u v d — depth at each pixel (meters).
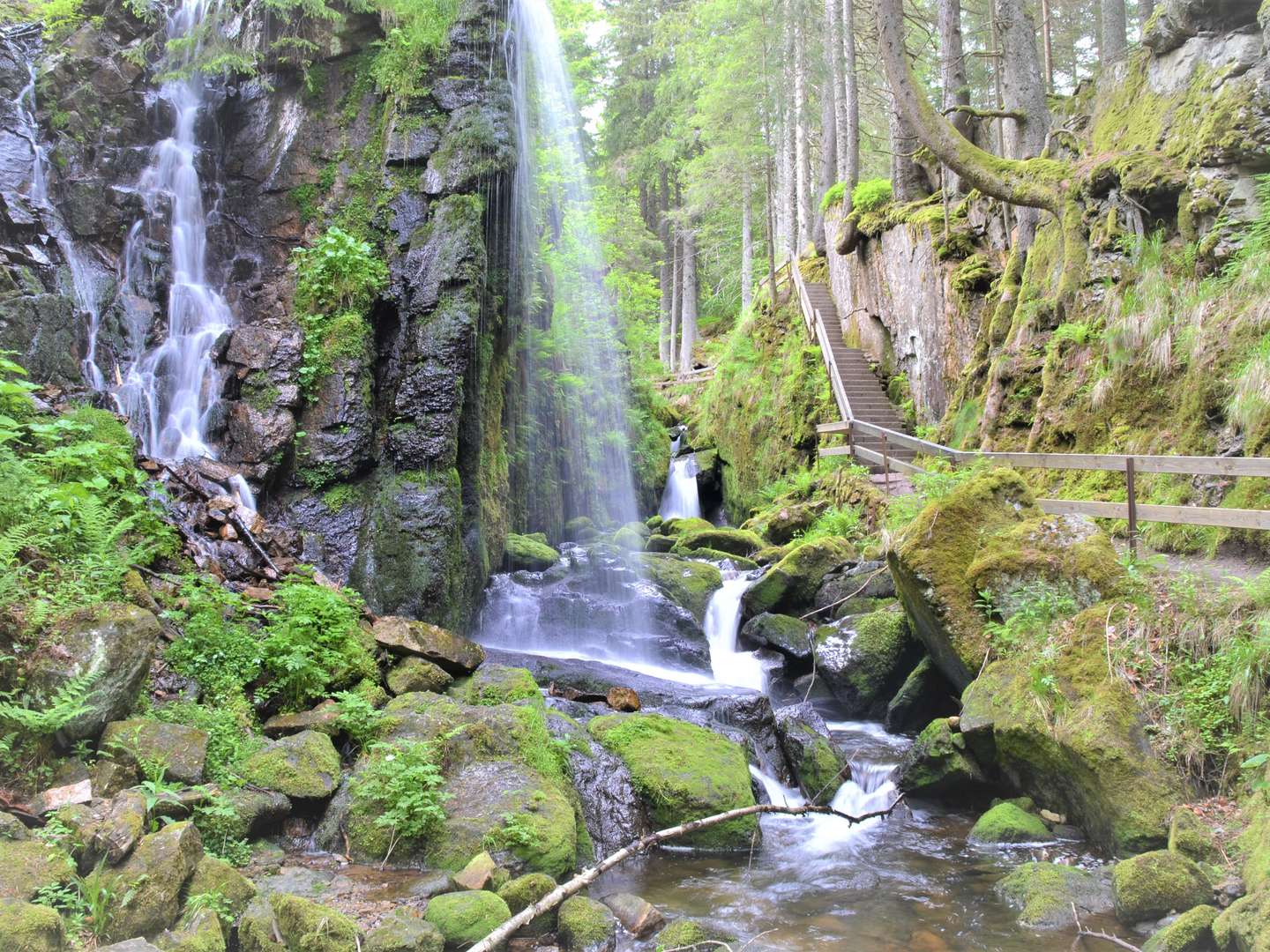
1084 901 5.43
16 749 4.96
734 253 42.16
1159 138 11.83
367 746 6.52
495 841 5.61
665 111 37.06
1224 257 10.23
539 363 17.09
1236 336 9.54
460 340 10.90
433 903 4.90
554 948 4.91
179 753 5.54
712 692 9.70
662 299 42.56
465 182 11.48
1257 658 5.98
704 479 24.97
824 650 10.80
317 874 5.38
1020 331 13.80
